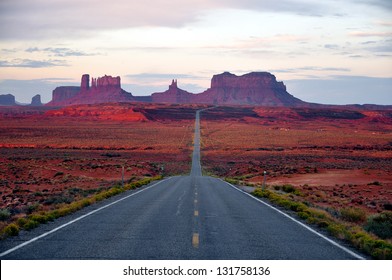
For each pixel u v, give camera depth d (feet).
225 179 196.85
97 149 474.90
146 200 92.58
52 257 38.91
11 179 207.00
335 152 460.14
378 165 322.55
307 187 167.02
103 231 52.44
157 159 386.73
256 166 311.27
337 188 169.89
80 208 76.64
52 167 261.65
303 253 42.96
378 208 111.24
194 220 63.36
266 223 62.39
